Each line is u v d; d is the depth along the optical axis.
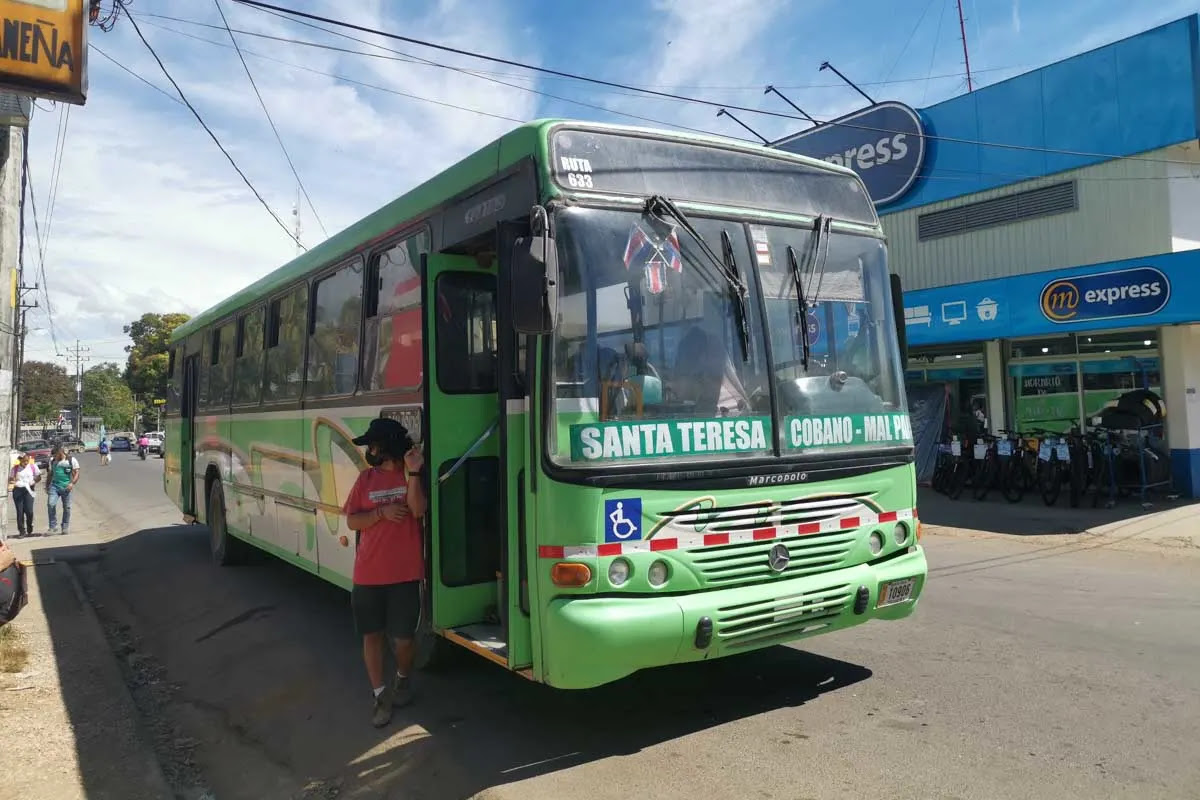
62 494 15.84
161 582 10.14
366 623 5.08
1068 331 13.16
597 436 4.13
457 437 5.16
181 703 6.11
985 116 15.43
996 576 8.84
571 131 4.48
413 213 5.74
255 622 7.85
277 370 8.36
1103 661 5.75
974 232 15.67
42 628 7.75
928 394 16.86
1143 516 12.09
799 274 4.92
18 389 17.98
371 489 5.04
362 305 6.44
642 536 4.14
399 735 4.93
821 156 18.11
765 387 4.62
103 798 4.34
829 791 3.94
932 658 5.89
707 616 4.18
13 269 7.57
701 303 4.56
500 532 4.70
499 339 4.46
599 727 4.88
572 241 4.28
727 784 4.06
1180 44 12.92
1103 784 3.90
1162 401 13.55
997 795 3.83
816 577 4.59
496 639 4.79
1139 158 13.45
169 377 13.97
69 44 6.35
